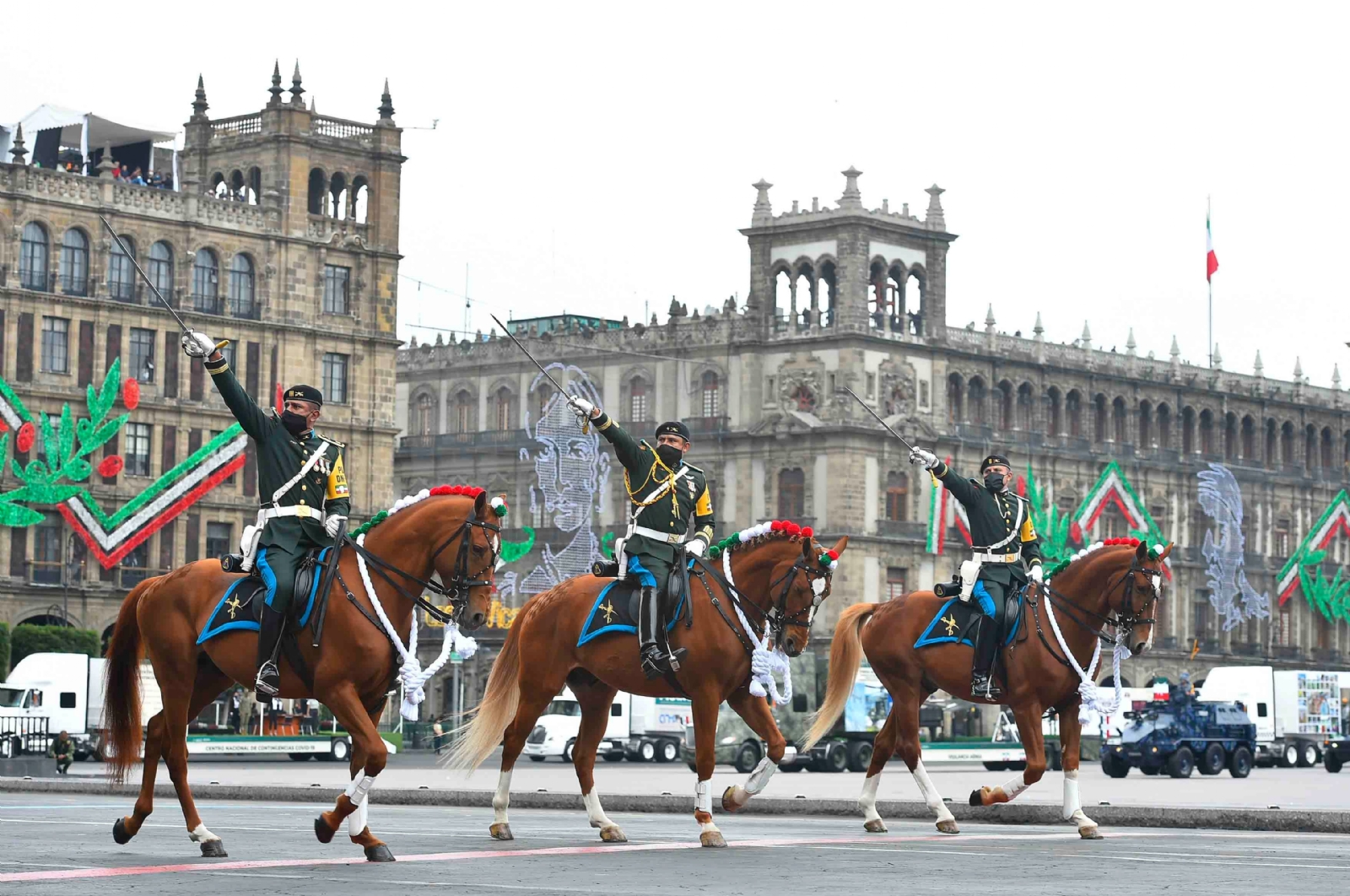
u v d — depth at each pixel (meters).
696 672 26.08
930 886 19.98
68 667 88.06
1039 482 147.88
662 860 23.28
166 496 111.69
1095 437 153.62
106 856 23.30
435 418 153.75
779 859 23.53
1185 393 160.38
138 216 112.81
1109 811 34.34
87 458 109.25
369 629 23.25
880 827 30.45
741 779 62.91
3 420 105.62
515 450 147.62
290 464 23.66
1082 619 29.45
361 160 122.56
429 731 116.50
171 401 113.12
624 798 39.09
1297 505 168.50
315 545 23.69
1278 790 56.00
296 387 23.98
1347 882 20.62
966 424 144.12
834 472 135.62
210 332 115.19
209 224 115.44
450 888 19.44
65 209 110.19
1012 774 77.88
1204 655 157.50
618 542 26.97
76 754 87.69
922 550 139.38
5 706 87.06
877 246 139.12
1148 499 156.12
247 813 35.56
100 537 108.88
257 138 119.94
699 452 141.50
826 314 139.50
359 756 23.09
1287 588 163.88
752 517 139.12
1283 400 168.38
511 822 33.31
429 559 23.69
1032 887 19.91
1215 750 74.25
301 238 118.94
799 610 26.23
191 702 24.66
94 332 110.81
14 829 28.61
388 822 32.88
